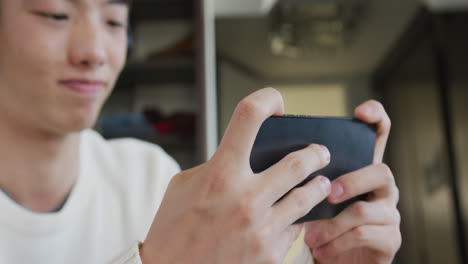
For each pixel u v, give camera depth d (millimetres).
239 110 415
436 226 3611
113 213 768
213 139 1982
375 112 562
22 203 652
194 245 420
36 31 527
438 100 3494
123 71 2031
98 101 598
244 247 416
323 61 3988
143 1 2070
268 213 431
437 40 3510
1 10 526
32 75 542
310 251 633
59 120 574
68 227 685
